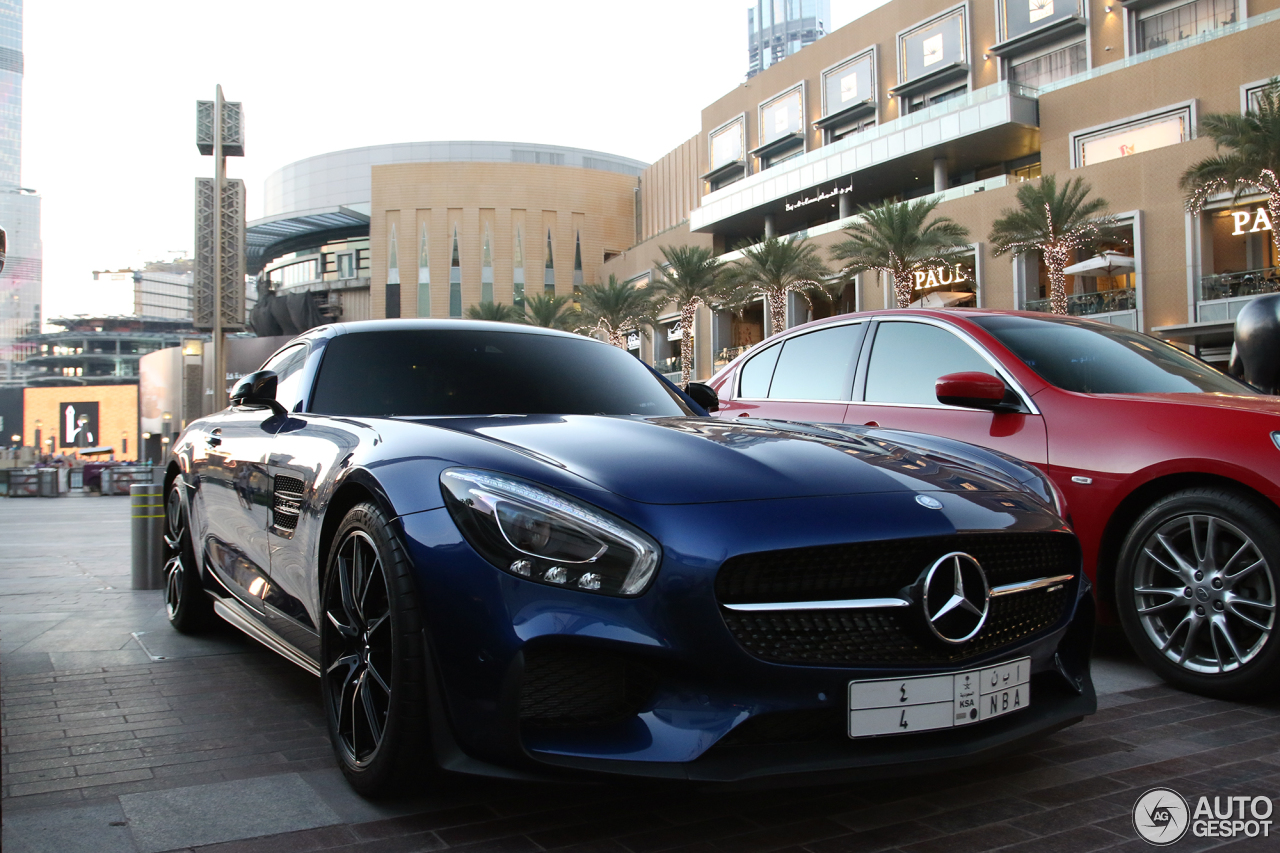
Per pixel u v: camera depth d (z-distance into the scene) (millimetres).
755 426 2463
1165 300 29641
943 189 39219
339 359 2873
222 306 28141
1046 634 2031
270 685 3117
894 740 1785
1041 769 2215
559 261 75062
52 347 187125
